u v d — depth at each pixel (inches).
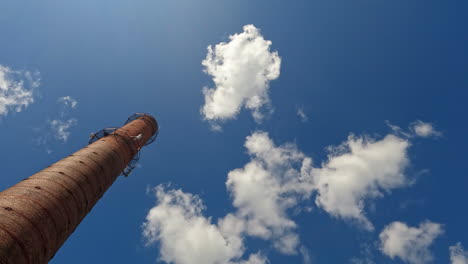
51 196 519.2
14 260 408.2
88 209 629.6
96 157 702.5
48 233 485.7
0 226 412.2
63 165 612.1
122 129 924.0
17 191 490.0
